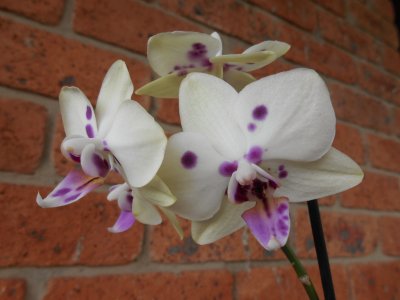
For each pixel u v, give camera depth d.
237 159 0.20
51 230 0.32
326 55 0.62
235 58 0.20
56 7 0.37
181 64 0.21
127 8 0.42
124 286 0.34
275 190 0.20
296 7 0.60
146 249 0.36
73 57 0.37
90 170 0.19
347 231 0.53
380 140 0.65
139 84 0.40
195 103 0.19
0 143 0.31
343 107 0.61
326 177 0.19
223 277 0.40
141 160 0.18
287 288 0.44
